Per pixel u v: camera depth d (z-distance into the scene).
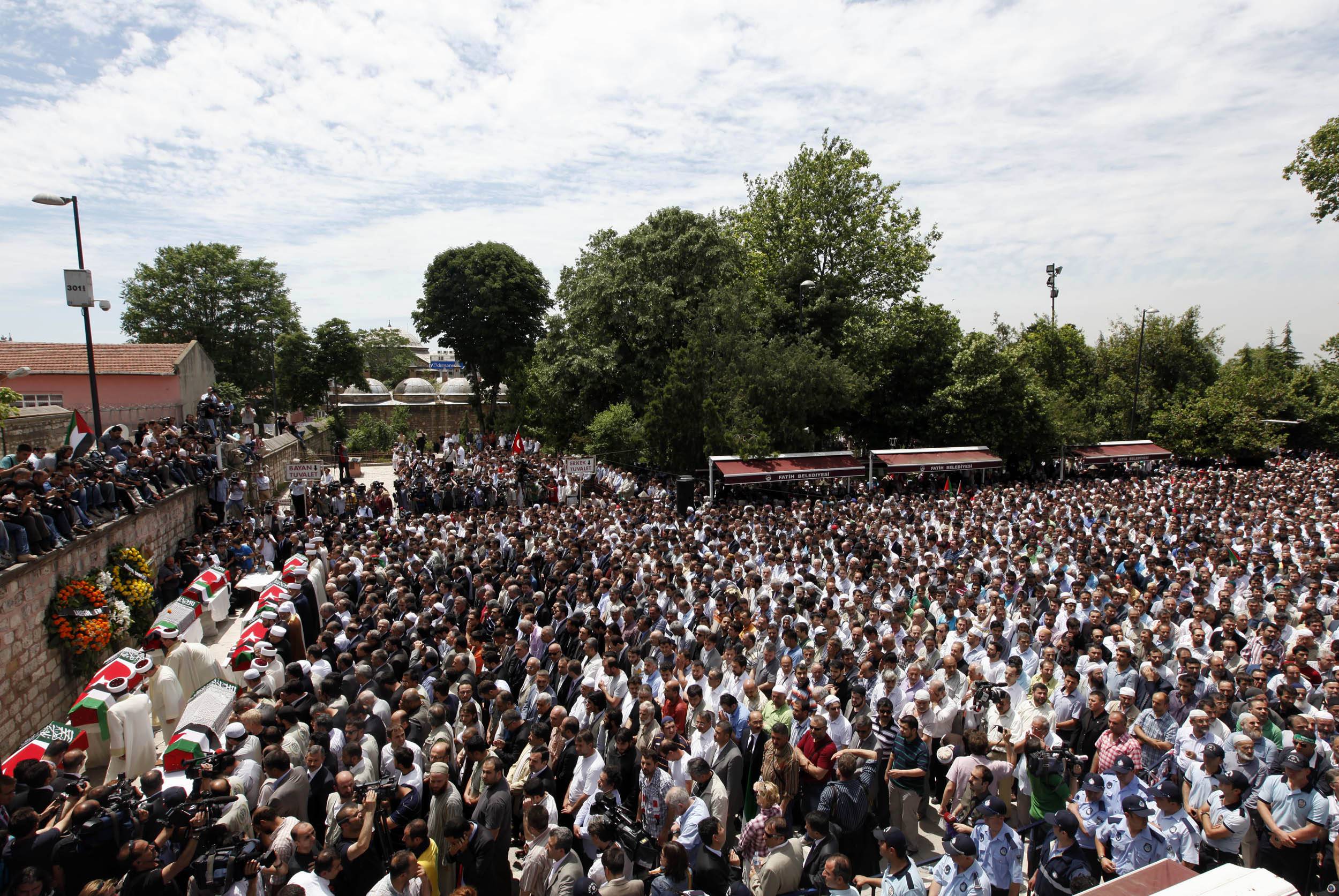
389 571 15.29
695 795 7.07
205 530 22.22
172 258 50.50
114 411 25.38
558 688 10.06
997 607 11.26
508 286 56.84
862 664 9.46
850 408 40.22
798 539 17.44
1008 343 46.91
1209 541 17.70
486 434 52.97
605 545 17.09
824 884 6.11
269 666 10.41
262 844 6.40
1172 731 8.27
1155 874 4.81
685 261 40.28
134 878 6.02
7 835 6.45
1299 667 9.32
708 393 33.44
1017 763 7.88
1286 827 6.81
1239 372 52.38
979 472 37.78
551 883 6.23
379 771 7.91
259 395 50.78
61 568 13.38
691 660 10.37
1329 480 30.38
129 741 9.83
